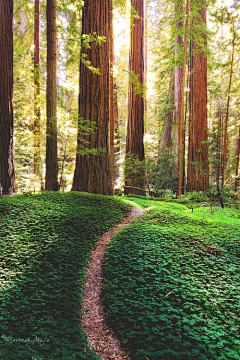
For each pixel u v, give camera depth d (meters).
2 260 4.96
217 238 7.05
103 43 11.23
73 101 21.19
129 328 3.80
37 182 13.85
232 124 23.03
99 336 3.77
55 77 11.15
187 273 5.14
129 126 17.39
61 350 3.13
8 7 9.28
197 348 3.34
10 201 8.05
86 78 11.21
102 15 11.22
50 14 10.91
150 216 9.38
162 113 23.97
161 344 3.41
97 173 11.27
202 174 15.73
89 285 5.00
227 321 3.83
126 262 5.59
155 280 4.84
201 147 16.72
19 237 5.91
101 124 11.29
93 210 8.87
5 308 3.72
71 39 11.34
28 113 14.30
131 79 13.57
